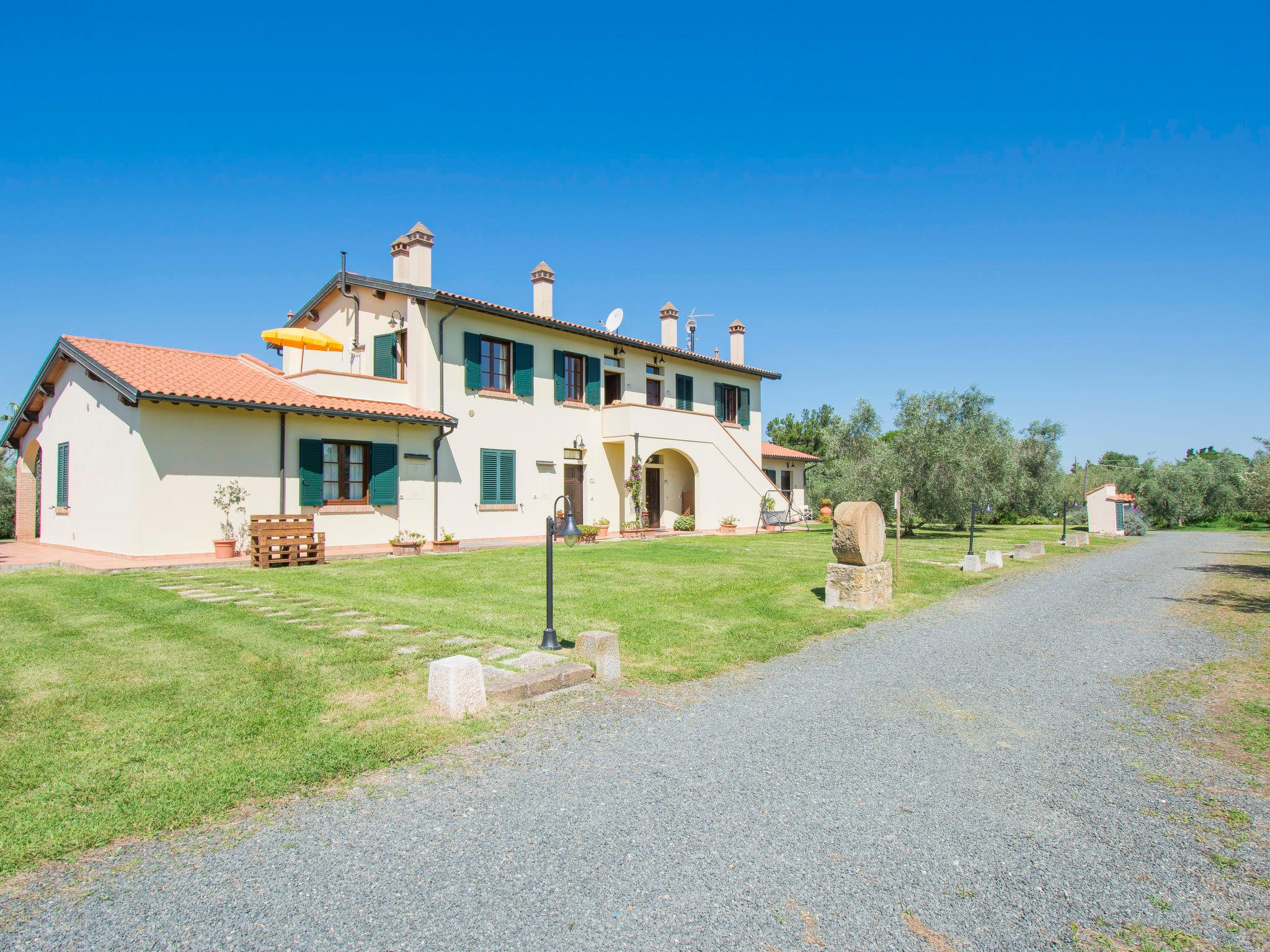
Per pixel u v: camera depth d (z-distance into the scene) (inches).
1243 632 365.4
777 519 1088.2
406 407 690.2
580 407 880.9
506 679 237.8
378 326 757.3
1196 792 172.1
